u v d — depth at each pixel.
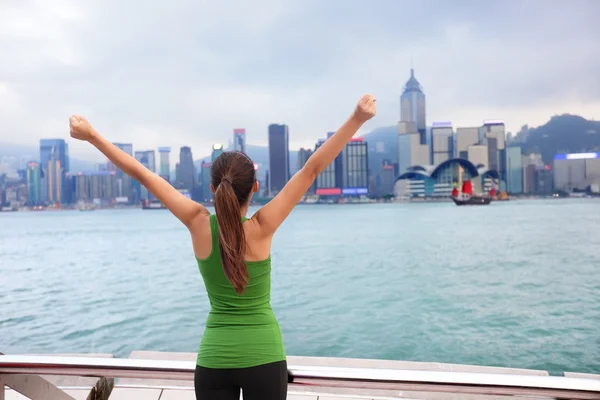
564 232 35.94
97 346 8.34
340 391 2.29
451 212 82.31
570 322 9.44
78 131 1.29
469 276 16.28
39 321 10.28
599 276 15.84
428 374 1.14
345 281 15.45
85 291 14.20
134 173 1.34
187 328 9.38
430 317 10.03
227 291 1.26
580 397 1.06
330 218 71.00
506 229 40.44
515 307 11.01
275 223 1.26
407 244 29.02
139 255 25.44
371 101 1.20
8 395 1.96
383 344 8.04
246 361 1.22
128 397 2.27
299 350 7.80
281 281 15.59
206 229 1.28
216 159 1.37
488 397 2.00
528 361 7.06
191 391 2.32
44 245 34.12
